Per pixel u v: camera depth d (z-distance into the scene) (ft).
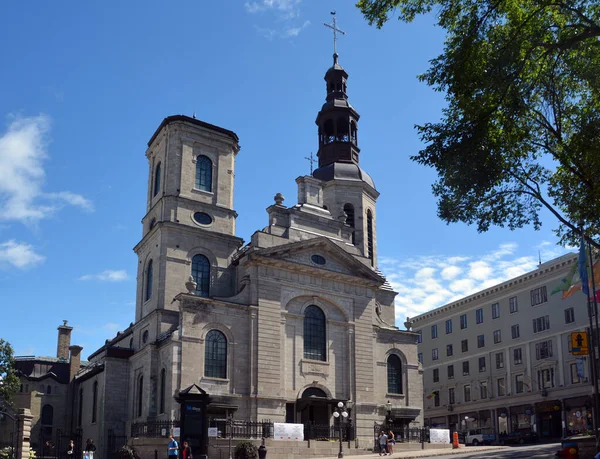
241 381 165.37
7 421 204.33
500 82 89.04
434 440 179.52
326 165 221.87
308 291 180.86
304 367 175.01
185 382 157.58
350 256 189.16
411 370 198.70
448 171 94.99
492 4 90.89
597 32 82.99
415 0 93.20
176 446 122.11
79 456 193.06
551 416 232.94
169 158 189.67
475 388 266.98
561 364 229.25
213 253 185.57
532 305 246.06
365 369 184.55
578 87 96.02
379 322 199.11
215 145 197.06
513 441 219.00
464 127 93.56
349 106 227.40
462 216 101.65
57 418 215.31
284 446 149.07
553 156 100.42
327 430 167.84
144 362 171.63
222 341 166.61
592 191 94.68
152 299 180.65
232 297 169.78
